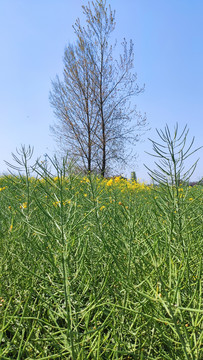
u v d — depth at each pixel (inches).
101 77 803.4
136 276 61.4
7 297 62.5
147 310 51.9
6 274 68.8
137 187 256.4
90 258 72.4
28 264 73.3
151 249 57.4
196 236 74.9
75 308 56.8
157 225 70.2
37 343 54.1
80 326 55.0
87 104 810.2
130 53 797.2
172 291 51.7
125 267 63.9
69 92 819.4
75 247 69.6
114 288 63.2
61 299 62.4
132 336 56.2
